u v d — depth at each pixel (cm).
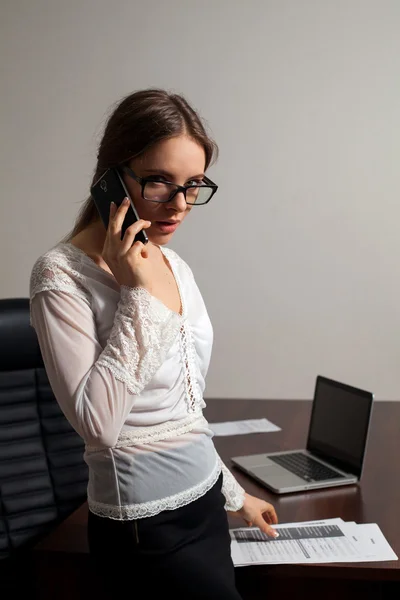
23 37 411
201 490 134
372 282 410
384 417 266
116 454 127
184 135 124
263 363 422
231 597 128
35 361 205
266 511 164
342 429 205
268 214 411
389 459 215
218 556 132
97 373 117
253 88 402
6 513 197
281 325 418
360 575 143
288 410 275
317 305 414
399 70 392
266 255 414
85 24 406
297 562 146
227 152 408
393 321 411
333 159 403
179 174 124
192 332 142
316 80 398
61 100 413
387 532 160
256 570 146
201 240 416
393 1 388
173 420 133
